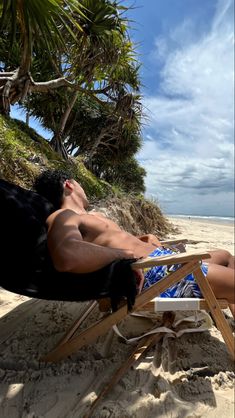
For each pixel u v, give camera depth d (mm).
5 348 1793
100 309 2020
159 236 7426
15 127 5117
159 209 8156
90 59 5293
